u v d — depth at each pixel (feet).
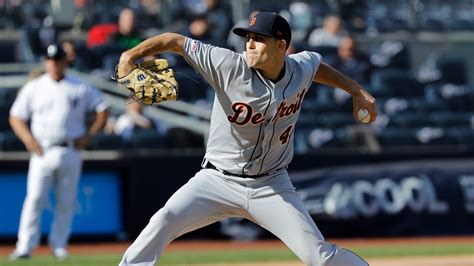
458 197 178.19
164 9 206.08
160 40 65.92
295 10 220.43
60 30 199.11
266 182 69.10
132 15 186.70
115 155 164.55
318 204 170.30
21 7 206.08
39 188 128.98
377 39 212.64
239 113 66.74
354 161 174.29
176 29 199.62
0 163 155.53
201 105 181.57
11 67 175.52
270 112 66.64
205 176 69.67
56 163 128.67
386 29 226.79
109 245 158.20
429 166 177.88
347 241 169.48
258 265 118.42
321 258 68.13
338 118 188.55
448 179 178.29
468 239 173.88
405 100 201.87
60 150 128.88
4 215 155.43
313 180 170.81
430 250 147.13
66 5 207.21
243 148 68.33
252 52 65.05
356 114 72.13
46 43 183.83
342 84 71.72
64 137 129.18
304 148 182.80
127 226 162.30
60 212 130.82
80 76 174.50
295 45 199.62
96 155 164.45
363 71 200.54
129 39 186.39
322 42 208.33
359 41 211.41
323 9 228.02
